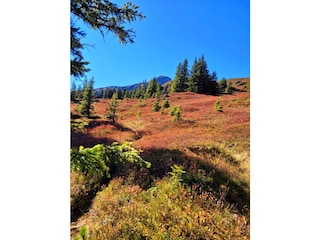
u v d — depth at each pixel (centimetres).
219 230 331
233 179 375
